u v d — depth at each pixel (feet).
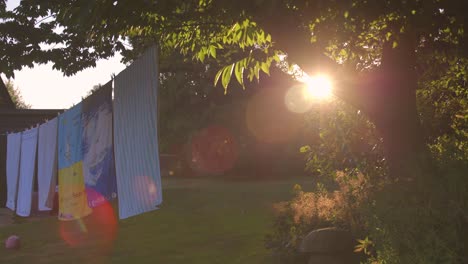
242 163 96.89
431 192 10.36
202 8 16.70
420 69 18.72
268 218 37.88
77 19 12.48
